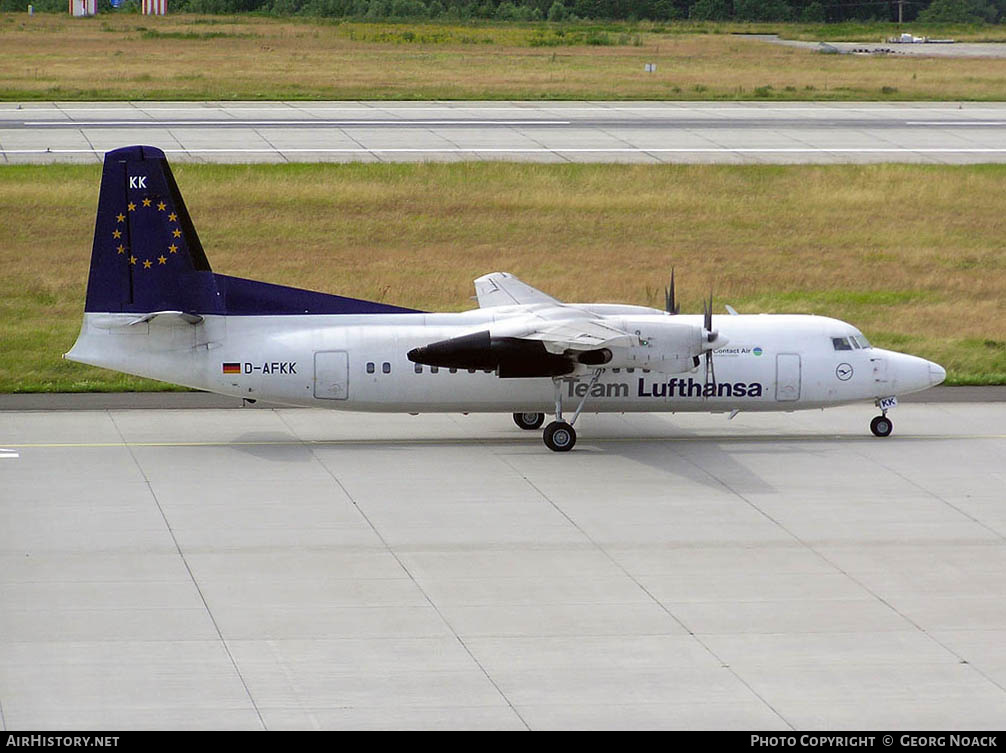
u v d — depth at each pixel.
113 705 49.56
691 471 85.19
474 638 56.78
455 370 88.25
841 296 145.38
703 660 54.59
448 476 83.25
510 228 171.50
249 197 179.12
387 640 56.47
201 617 58.81
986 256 164.00
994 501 79.06
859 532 72.69
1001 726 48.44
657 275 152.38
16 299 137.12
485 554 68.19
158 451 88.44
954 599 62.16
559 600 61.59
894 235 172.38
